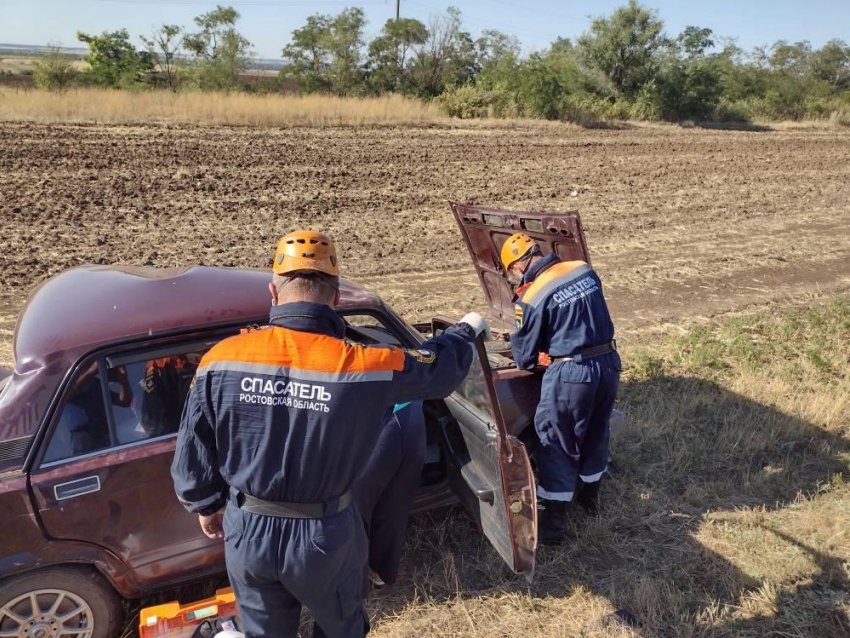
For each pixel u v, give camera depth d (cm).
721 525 452
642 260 1114
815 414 592
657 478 507
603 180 1830
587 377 410
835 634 366
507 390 438
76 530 315
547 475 425
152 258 970
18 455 305
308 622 367
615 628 368
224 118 2375
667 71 3709
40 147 1691
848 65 5759
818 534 441
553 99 3189
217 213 1252
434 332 529
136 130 2064
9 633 315
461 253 1098
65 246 1003
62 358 314
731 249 1205
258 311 351
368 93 4425
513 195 1575
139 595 342
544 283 422
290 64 4678
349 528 249
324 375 232
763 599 385
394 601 386
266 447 231
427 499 413
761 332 799
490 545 430
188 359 338
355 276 958
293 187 1499
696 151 2523
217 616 329
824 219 1484
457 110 3045
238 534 241
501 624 370
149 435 329
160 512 332
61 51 3788
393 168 1791
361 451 241
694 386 640
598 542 434
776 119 4075
